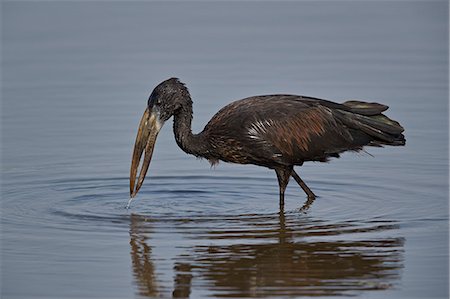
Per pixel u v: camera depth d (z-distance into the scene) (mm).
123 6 33625
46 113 22203
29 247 13977
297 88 23609
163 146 20234
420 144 19922
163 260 13430
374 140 16547
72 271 13078
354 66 25875
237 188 17422
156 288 12508
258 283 12602
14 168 18438
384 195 16703
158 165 18891
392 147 19906
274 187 17500
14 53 27562
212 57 26922
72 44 28547
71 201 16406
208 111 21781
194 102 22453
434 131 20688
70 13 32562
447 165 18547
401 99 22922
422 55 27188
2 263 13375
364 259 13422
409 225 14938
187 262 13344
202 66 25922
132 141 20281
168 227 14914
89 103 22953
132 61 26500
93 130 20984
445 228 14758
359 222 15125
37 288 12539
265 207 16141
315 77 24656
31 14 32344
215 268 13133
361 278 12766
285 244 14039
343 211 15781
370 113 16422
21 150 19625
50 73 25516
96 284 12664
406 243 14102
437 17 32062
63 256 13625
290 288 12453
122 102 23031
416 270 13062
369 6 33844
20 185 17359
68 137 20500
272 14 32656
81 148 19781
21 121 21641
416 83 24250
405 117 21641
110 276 12914
